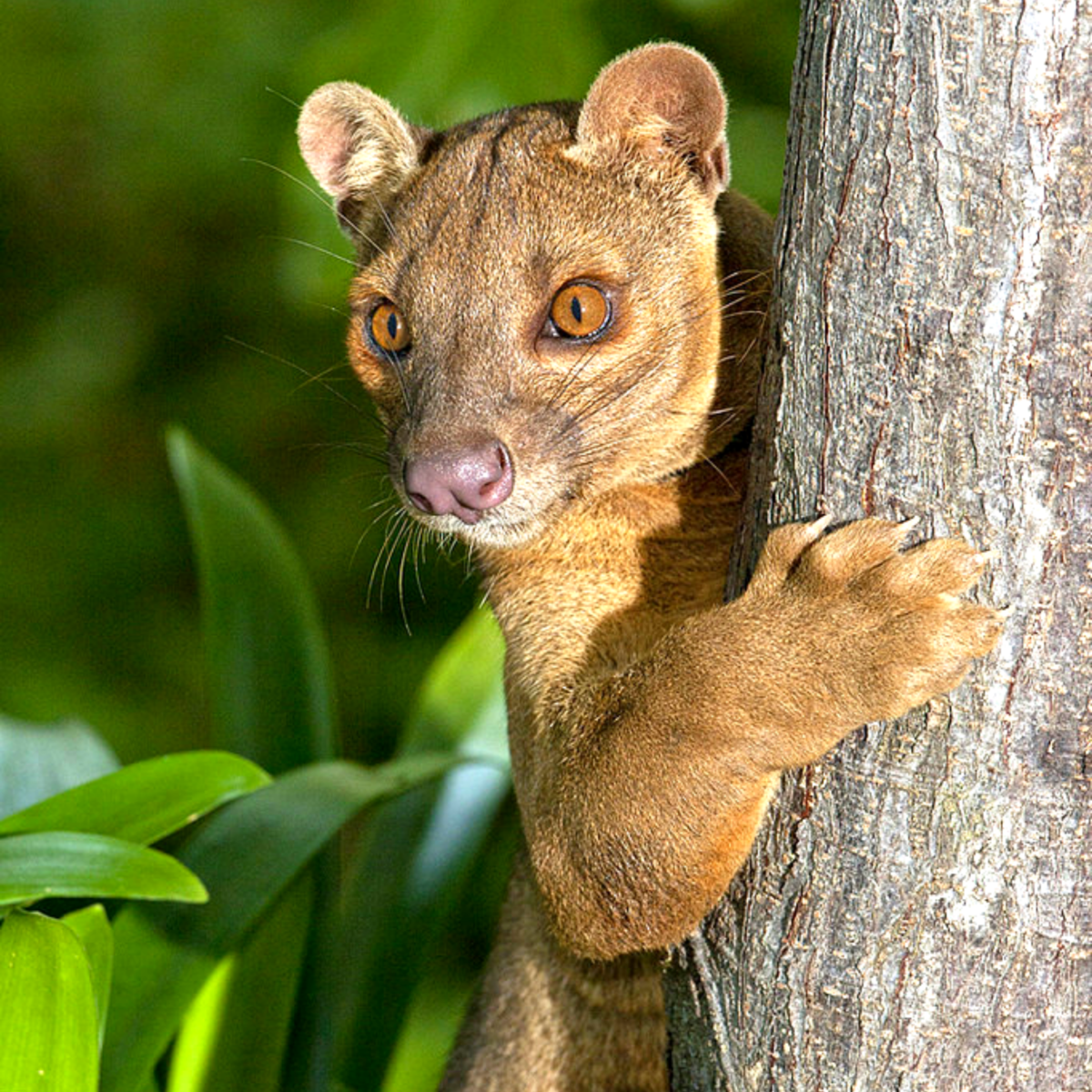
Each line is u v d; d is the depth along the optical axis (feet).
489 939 44.52
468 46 37.24
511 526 23.38
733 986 19.89
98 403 55.11
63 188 57.93
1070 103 16.78
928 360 17.56
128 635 52.08
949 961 18.38
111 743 48.34
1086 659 17.74
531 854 22.45
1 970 19.74
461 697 31.63
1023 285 17.11
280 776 28.04
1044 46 16.72
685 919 20.07
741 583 20.26
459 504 22.88
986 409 17.43
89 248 58.18
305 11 51.88
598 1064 26.20
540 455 23.39
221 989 26.12
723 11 41.37
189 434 53.67
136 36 52.80
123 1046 23.41
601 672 22.76
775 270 19.36
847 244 17.93
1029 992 18.39
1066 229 16.97
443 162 26.20
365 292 26.13
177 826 23.90
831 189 18.07
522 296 23.99
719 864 19.49
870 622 18.10
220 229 57.11
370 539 50.83
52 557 53.21
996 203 17.04
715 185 24.76
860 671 18.01
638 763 19.43
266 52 51.24
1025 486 17.48
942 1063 18.58
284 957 26.40
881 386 17.90
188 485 30.42
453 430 23.13
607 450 23.86
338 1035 27.78
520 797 23.03
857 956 18.65
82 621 52.19
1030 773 17.92
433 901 28.94
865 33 17.67
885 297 17.70
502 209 24.57
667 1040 21.97
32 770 28.66
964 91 17.01
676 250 24.34
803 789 18.93
